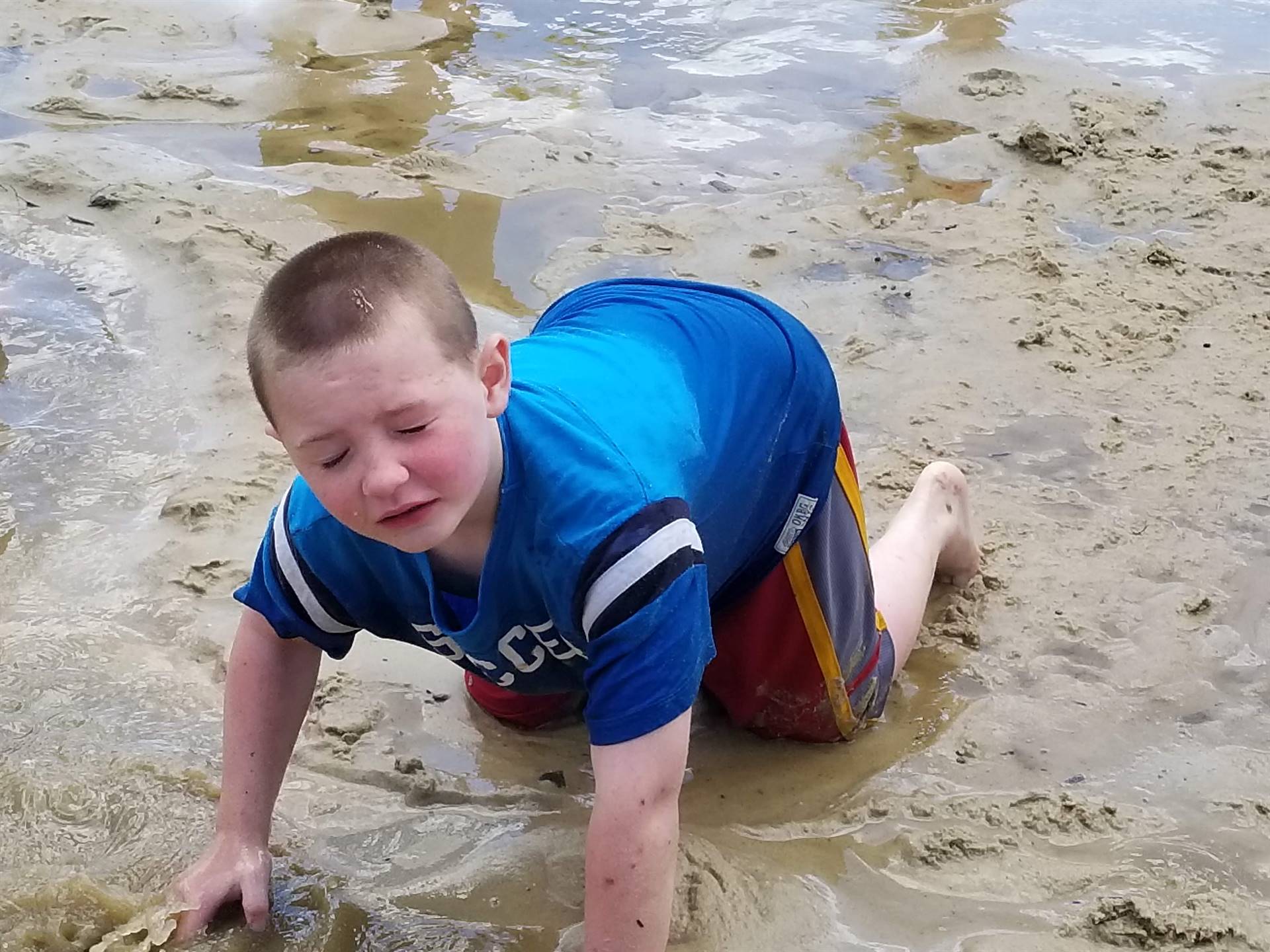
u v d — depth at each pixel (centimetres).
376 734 158
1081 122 325
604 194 297
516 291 254
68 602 177
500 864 142
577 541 113
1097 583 181
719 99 349
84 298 252
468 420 109
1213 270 260
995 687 166
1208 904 136
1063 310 246
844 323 244
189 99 346
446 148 319
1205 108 336
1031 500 197
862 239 276
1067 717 161
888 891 139
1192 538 189
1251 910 136
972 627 174
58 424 213
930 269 263
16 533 189
